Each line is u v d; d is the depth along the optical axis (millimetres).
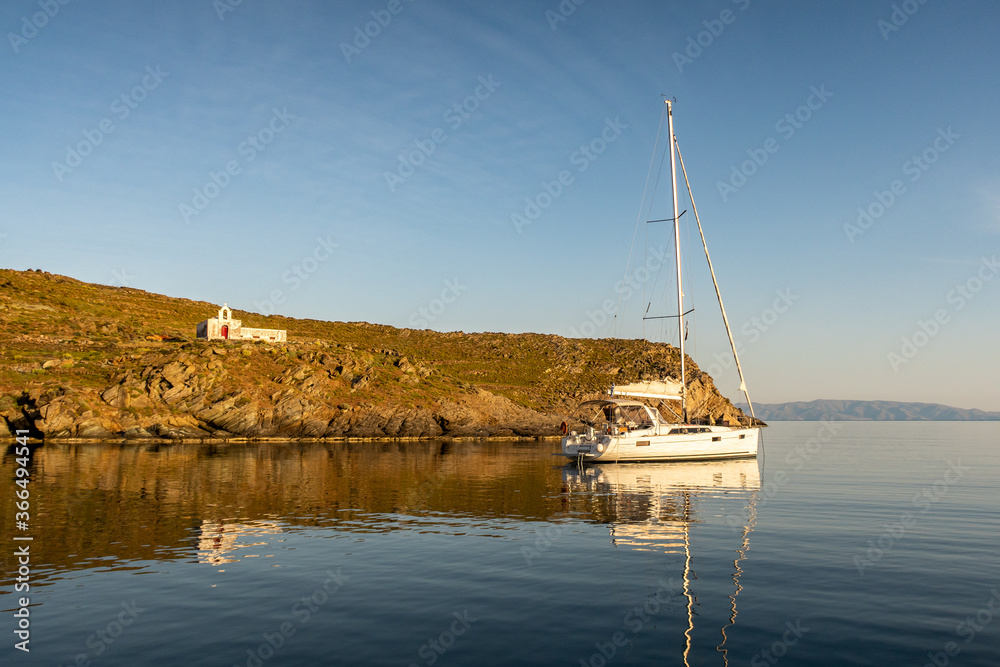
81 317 90062
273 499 23875
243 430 64938
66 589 11773
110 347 77125
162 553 14750
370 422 73500
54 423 56156
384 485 29000
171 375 65188
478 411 83688
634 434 41938
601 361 129500
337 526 18484
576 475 34562
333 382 77438
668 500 24422
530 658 8633
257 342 83062
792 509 22047
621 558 14539
